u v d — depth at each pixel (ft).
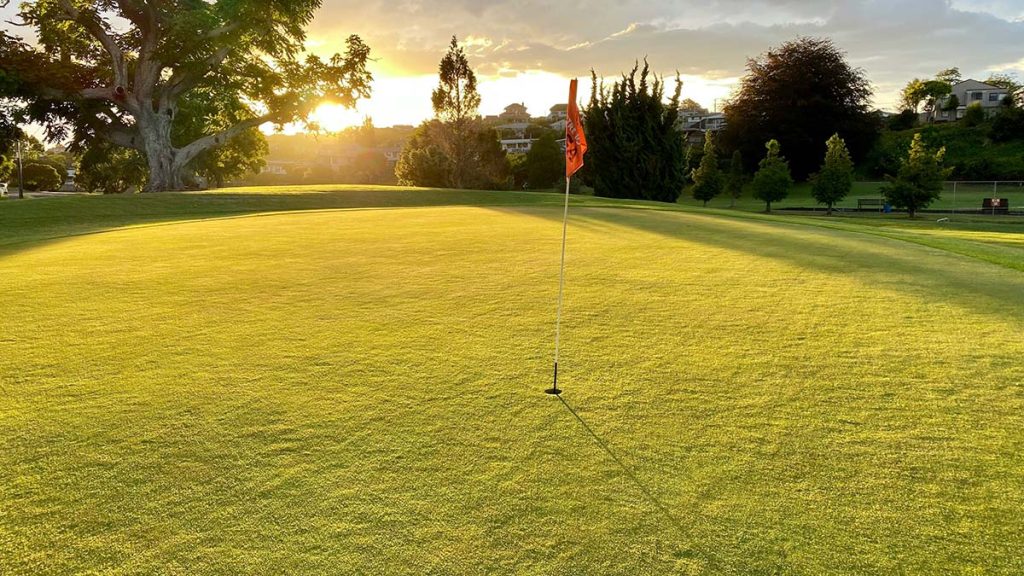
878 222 94.94
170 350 17.43
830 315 20.58
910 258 31.81
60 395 14.20
